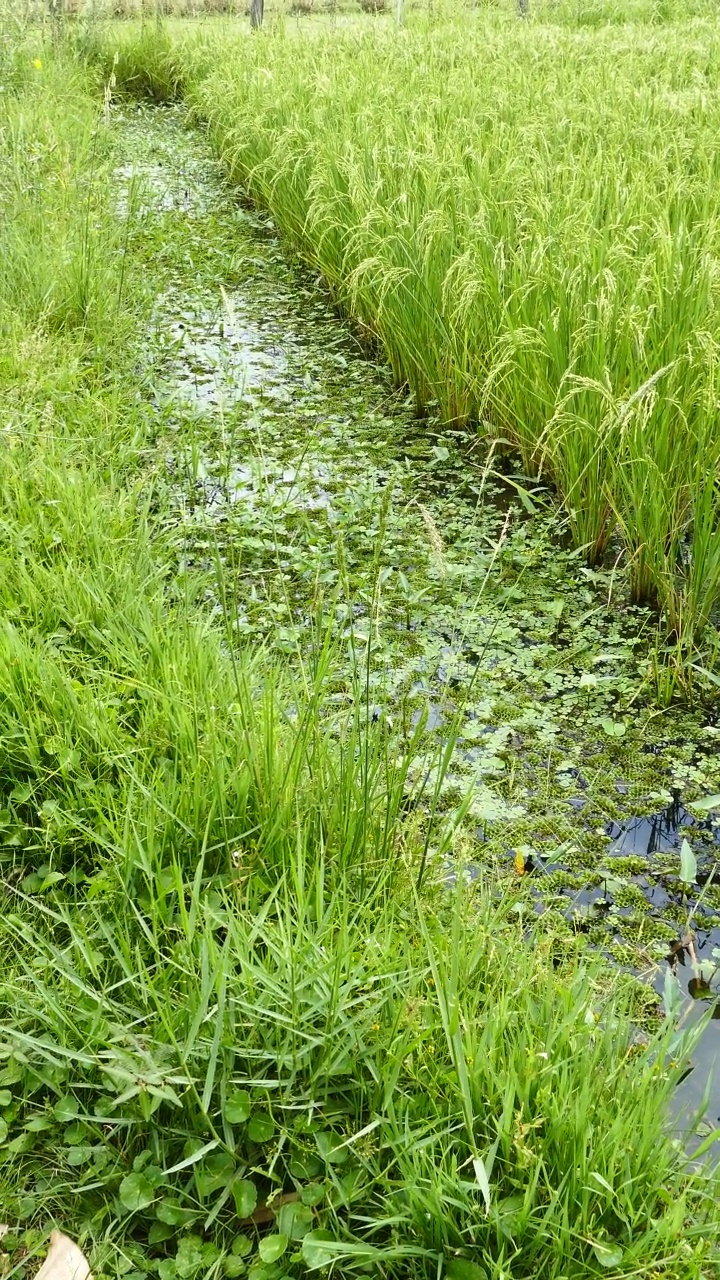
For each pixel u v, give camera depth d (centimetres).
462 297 496
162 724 288
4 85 1012
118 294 652
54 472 404
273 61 1129
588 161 633
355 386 597
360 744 263
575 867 289
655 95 829
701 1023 221
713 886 286
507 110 790
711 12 1570
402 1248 176
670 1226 178
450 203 595
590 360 422
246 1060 206
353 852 256
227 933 240
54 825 262
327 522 455
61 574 352
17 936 243
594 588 422
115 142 1061
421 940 237
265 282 768
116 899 244
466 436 541
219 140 1091
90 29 1425
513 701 354
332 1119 201
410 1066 203
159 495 466
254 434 532
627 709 354
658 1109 199
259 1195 196
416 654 374
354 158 704
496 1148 186
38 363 522
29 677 296
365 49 1173
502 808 308
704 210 513
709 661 371
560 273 470
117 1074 189
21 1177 199
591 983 227
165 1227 191
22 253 633
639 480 387
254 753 264
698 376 378
